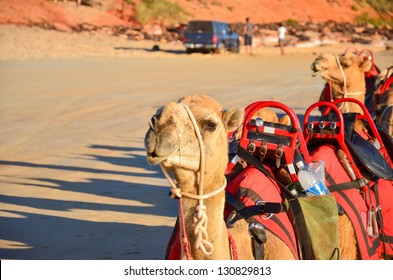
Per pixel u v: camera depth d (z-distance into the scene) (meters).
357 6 99.69
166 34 63.41
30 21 60.97
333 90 11.56
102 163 15.35
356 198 6.55
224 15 81.44
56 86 29.09
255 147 5.94
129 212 11.36
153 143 4.61
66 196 12.39
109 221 10.80
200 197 4.86
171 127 4.64
